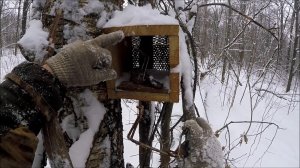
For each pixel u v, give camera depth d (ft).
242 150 19.42
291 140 23.62
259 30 24.61
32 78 2.43
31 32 3.88
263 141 21.79
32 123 2.40
